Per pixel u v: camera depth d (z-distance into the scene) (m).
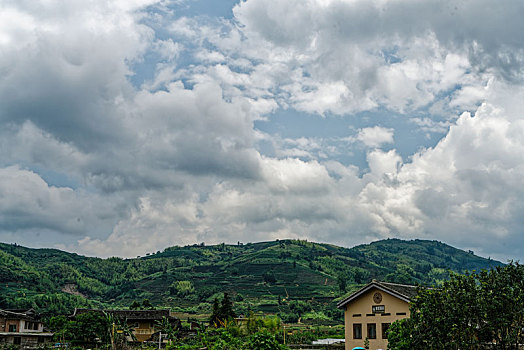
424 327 27.61
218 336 39.69
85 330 65.94
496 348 25.84
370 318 45.19
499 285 25.83
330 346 53.25
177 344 40.56
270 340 36.31
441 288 28.25
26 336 67.00
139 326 84.44
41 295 182.88
